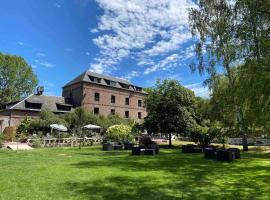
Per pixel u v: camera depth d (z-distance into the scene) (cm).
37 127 3509
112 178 988
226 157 1534
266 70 1059
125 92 5112
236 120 2106
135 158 1644
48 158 1577
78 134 3155
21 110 4056
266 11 1159
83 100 4494
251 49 1154
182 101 2698
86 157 1667
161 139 4047
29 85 5297
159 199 729
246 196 780
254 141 3095
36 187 823
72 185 861
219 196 775
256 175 1098
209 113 2598
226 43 1398
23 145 2475
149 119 2731
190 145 2095
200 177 1045
